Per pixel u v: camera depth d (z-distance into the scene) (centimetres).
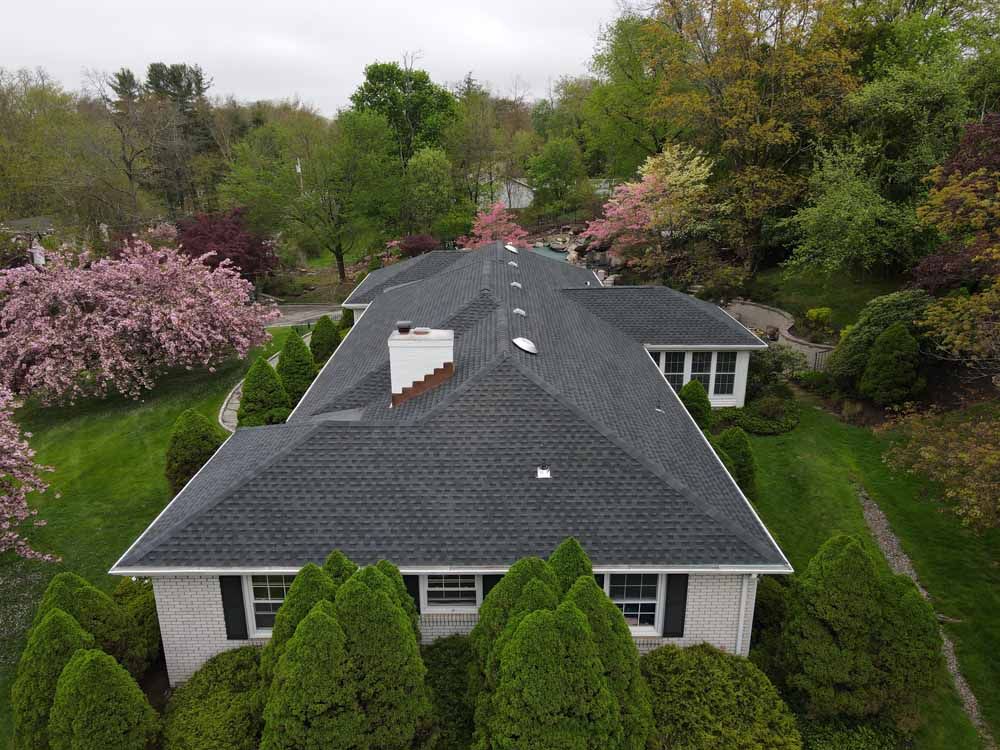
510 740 991
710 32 3897
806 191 3678
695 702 1193
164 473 2055
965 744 1242
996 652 1467
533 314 2200
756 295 3766
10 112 5719
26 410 2933
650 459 1427
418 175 5844
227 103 8706
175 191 6550
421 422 1471
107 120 6391
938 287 2677
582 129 6588
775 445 2388
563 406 1504
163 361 2977
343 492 1348
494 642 1088
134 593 1495
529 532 1281
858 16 4003
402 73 6656
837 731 1203
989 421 1939
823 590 1201
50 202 5472
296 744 1005
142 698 1084
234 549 1253
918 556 1794
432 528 1290
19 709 1079
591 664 995
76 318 2812
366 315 2877
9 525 1719
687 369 2614
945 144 3158
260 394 2292
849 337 2688
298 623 1081
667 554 1245
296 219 5509
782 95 3628
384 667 1038
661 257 4022
